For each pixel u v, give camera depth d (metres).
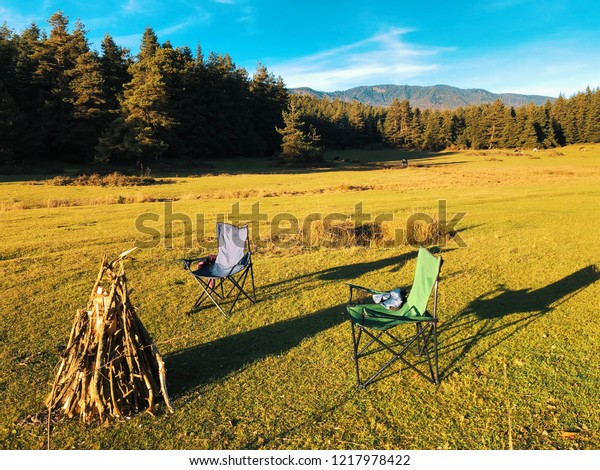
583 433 3.27
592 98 94.12
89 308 3.56
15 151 44.50
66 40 50.94
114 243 10.62
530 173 35.09
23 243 10.59
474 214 13.77
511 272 7.46
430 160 66.81
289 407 3.70
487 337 4.91
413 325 5.29
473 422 3.44
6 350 4.83
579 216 13.09
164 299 6.47
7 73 49.69
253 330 5.30
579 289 6.43
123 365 3.61
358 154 83.00
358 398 3.80
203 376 4.22
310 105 106.56
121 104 50.12
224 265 6.34
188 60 62.69
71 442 3.34
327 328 5.29
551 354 4.46
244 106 71.25
